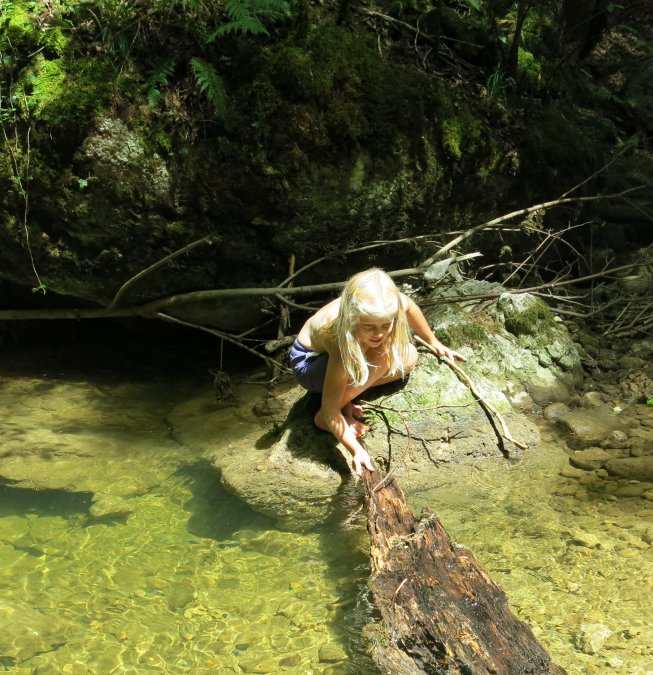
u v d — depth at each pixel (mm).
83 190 5074
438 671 2891
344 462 4207
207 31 5227
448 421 4480
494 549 3639
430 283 5590
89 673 3020
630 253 6973
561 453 4492
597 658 2980
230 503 4102
